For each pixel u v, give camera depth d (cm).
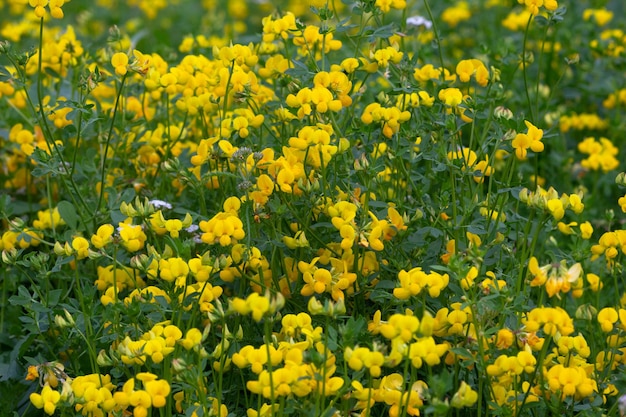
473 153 554
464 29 1195
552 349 522
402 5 602
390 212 512
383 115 529
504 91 720
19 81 580
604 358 514
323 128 512
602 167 809
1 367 567
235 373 513
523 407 460
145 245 594
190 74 629
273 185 502
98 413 454
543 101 869
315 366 411
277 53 709
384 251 538
